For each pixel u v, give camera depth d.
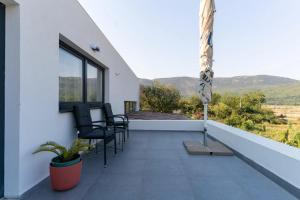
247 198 1.93
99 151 3.58
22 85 1.90
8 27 1.86
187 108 15.77
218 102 13.96
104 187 2.12
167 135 5.20
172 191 2.04
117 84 6.31
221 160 3.07
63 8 2.74
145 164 2.86
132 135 5.19
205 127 3.74
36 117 2.13
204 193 2.01
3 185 1.88
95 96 4.55
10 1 1.81
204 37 3.59
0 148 1.85
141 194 1.97
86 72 3.93
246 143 3.01
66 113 2.90
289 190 2.08
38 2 2.16
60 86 2.92
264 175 2.48
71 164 2.05
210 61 3.58
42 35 2.24
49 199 1.86
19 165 1.88
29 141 2.02
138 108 14.12
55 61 2.54
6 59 1.86
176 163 2.91
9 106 1.86
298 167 2.00
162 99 15.84
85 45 3.53
